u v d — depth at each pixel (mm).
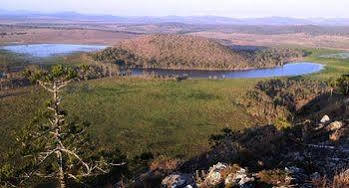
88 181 30156
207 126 130875
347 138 18234
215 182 14930
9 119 129750
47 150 27281
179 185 16156
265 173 13859
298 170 14273
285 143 18328
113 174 32562
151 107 158125
